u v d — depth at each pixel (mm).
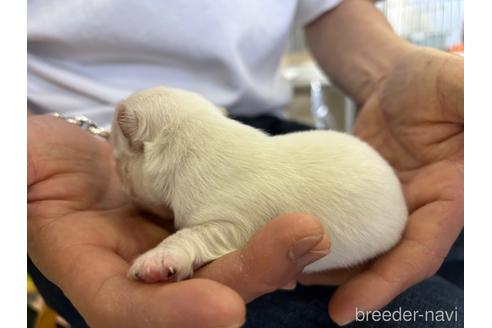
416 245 259
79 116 312
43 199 255
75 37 328
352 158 258
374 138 331
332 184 249
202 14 342
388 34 381
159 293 197
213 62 355
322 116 640
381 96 331
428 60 299
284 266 200
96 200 274
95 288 216
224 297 189
